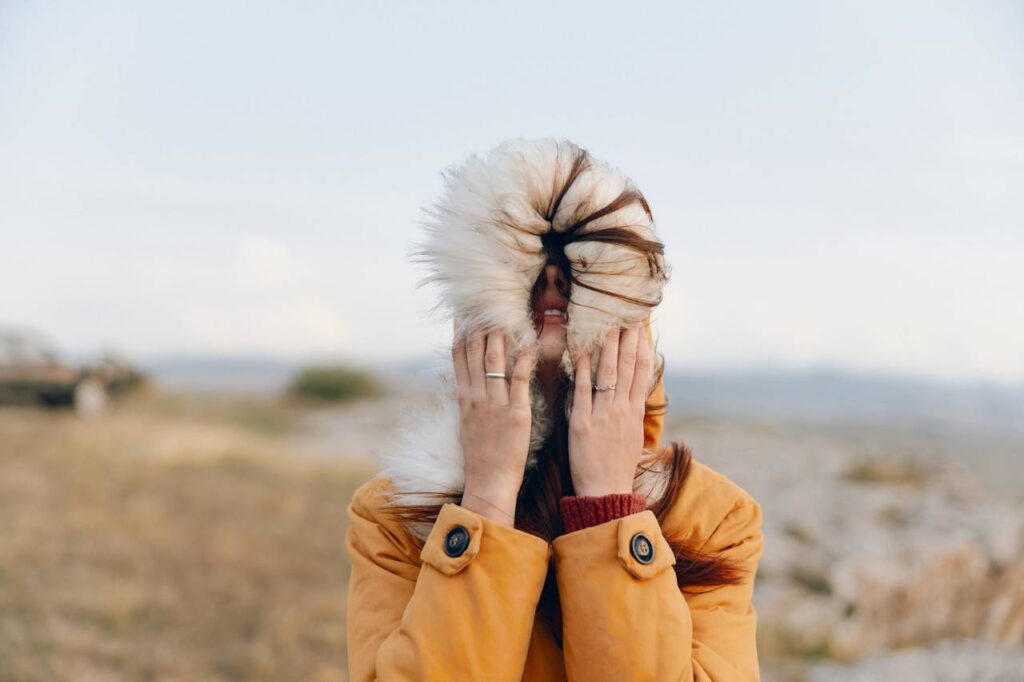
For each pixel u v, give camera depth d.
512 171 1.49
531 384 1.62
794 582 6.55
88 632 6.06
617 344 1.56
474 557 1.46
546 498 1.60
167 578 7.39
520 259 1.47
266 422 22.72
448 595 1.45
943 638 6.46
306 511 10.32
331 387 30.08
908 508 8.55
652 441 1.76
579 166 1.49
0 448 13.16
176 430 16.19
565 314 1.56
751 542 1.68
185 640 6.06
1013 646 6.12
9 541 8.07
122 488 10.97
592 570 1.46
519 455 1.54
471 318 1.53
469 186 1.51
